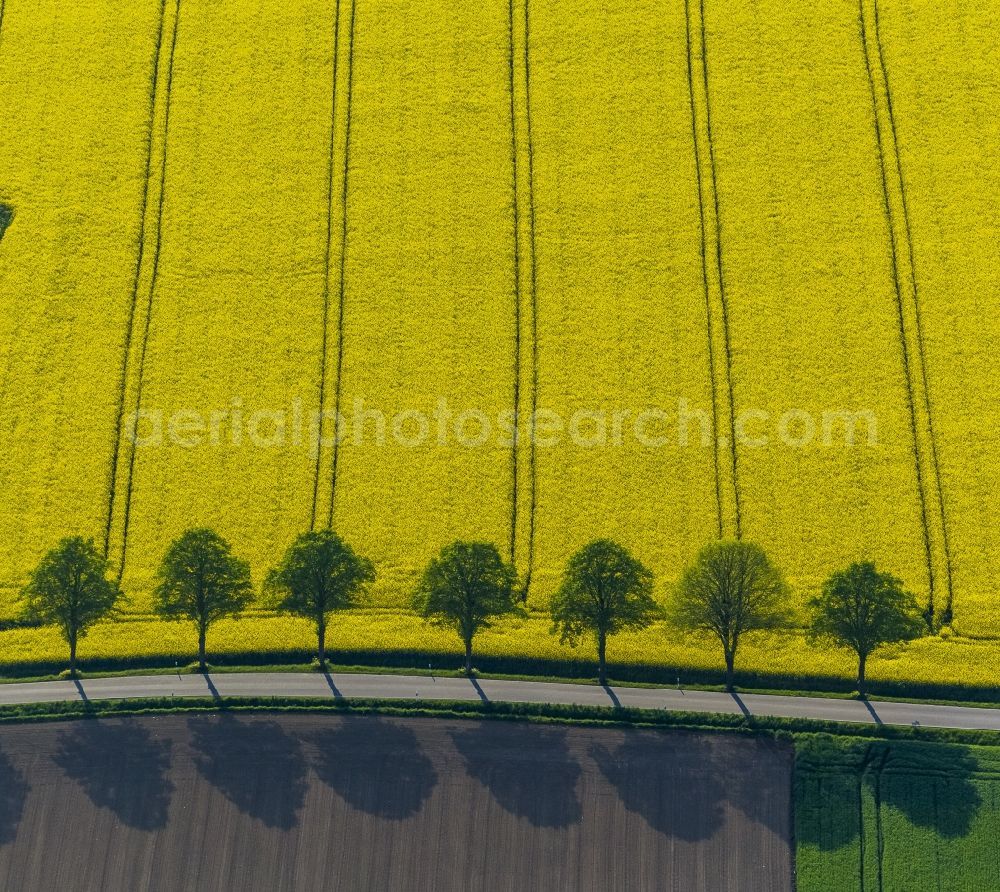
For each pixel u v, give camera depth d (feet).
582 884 211.61
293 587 240.94
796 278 308.19
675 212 321.32
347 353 301.02
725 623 238.48
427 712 235.40
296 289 311.27
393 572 267.39
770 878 211.00
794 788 221.05
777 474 279.28
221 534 274.77
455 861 214.48
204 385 296.71
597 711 234.58
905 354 295.48
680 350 298.97
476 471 282.56
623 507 276.62
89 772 225.35
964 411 285.43
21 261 315.78
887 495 274.98
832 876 209.36
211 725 233.55
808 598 257.34
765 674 244.42
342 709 236.22
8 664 248.73
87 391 294.87
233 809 220.43
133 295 311.27
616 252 315.37
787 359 295.89
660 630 256.52
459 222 322.34
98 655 249.14
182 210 326.44
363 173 331.36
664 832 216.95
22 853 214.48
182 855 214.69
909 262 309.01
